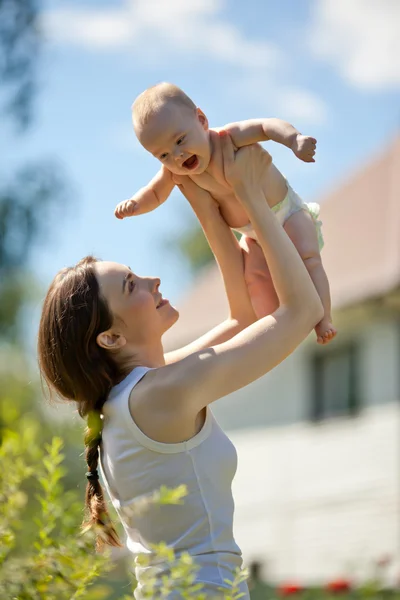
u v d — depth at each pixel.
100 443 5.59
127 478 5.32
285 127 5.77
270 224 5.62
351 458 25.00
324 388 26.33
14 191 24.66
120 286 5.54
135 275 5.65
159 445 5.24
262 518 27.88
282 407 27.84
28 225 24.41
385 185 28.45
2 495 4.76
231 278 6.23
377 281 21.36
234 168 5.77
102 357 5.54
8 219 24.42
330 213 30.20
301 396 27.12
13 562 4.41
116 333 5.53
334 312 23.31
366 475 24.45
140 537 5.30
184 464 5.25
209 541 5.22
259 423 28.75
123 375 5.58
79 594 4.48
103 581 6.75
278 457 27.61
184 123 6.01
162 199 6.45
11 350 19.12
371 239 24.86
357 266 23.69
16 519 4.80
